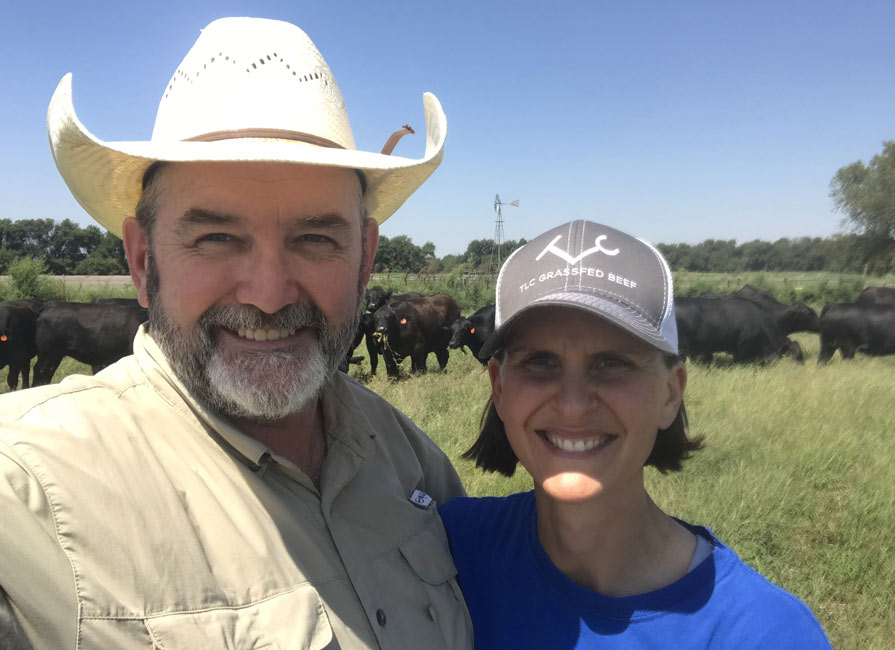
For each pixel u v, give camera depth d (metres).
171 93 0.52
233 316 0.47
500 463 0.61
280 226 0.47
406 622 0.50
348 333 0.53
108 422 0.45
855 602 1.21
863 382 2.96
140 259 0.54
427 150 0.60
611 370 0.46
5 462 0.39
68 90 0.47
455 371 3.98
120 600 0.38
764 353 4.51
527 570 0.50
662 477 1.67
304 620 0.44
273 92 0.50
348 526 0.51
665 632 0.43
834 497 1.63
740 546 1.38
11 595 0.36
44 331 3.55
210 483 0.46
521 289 0.47
